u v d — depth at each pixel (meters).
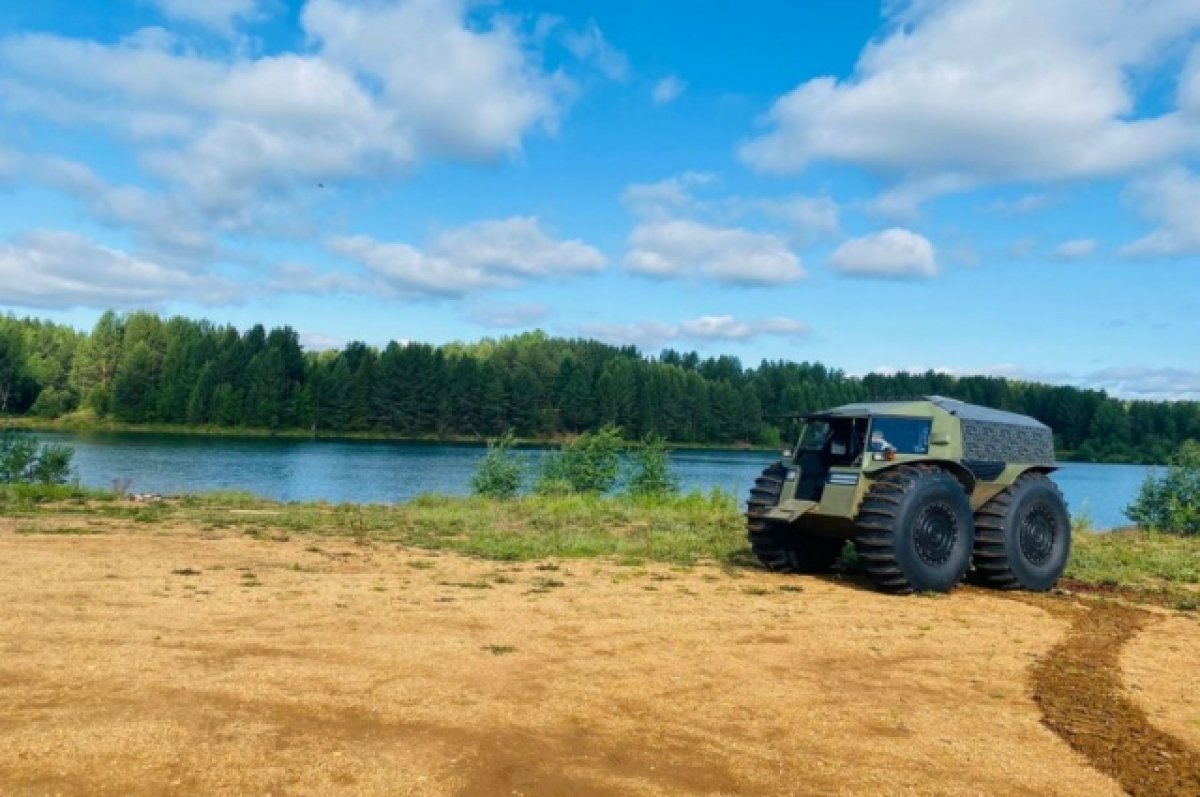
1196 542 15.98
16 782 3.62
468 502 18.73
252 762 3.94
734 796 3.85
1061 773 4.29
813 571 10.55
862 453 9.66
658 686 5.43
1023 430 10.56
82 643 5.71
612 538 12.65
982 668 6.25
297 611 7.00
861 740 4.65
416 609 7.27
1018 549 9.74
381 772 3.90
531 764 4.09
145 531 11.75
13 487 17.20
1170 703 5.52
